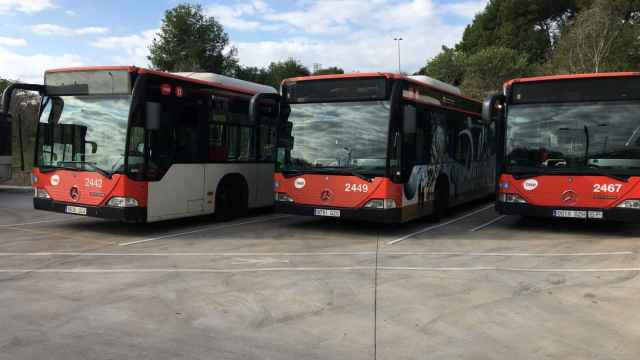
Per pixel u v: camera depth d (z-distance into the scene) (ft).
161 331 16.81
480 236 35.99
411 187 37.29
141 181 34.09
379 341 16.08
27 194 64.85
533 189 36.01
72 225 39.96
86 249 30.55
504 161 37.06
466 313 18.78
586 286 22.41
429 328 17.24
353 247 31.78
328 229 38.99
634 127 33.81
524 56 147.02
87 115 34.73
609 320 18.02
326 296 20.85
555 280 23.44
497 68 139.95
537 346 15.69
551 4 200.95
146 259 27.81
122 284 22.49
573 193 34.86
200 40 200.44
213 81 41.70
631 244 32.45
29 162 87.76
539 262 27.35
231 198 42.91
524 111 36.60
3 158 60.75
